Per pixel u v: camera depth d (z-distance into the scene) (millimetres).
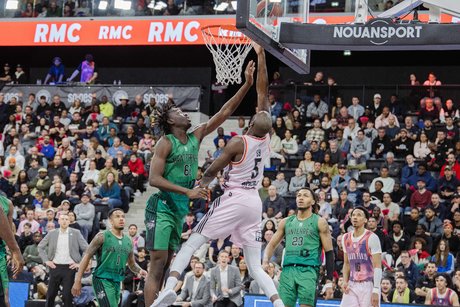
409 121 20422
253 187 7637
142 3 25141
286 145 20703
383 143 20016
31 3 25953
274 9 10984
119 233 10586
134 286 15305
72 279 14445
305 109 21953
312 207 10320
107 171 20219
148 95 24359
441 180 18250
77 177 20281
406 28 11039
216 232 7508
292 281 9758
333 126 20828
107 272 10570
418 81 25828
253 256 7703
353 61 26344
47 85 25016
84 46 27969
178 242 7504
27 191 20328
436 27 10961
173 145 7289
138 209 20234
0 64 28953
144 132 22719
